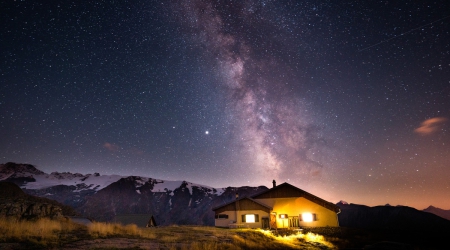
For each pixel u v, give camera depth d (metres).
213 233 23.31
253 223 35.34
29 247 12.47
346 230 33.84
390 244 18.20
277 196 38.59
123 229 20.36
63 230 17.89
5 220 17.58
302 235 27.20
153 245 15.41
